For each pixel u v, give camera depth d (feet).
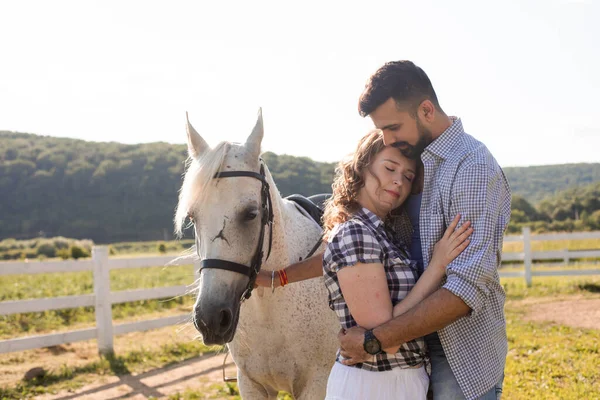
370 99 6.14
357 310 5.88
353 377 6.02
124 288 37.06
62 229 217.97
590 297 33.19
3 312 18.85
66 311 28.27
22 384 17.66
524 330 24.36
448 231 5.87
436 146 6.23
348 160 6.83
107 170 261.24
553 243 63.57
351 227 6.02
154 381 18.31
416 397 6.01
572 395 14.69
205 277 7.32
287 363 9.04
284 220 9.21
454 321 5.70
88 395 16.94
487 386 5.99
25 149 287.89
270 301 8.63
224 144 7.78
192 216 7.64
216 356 21.35
